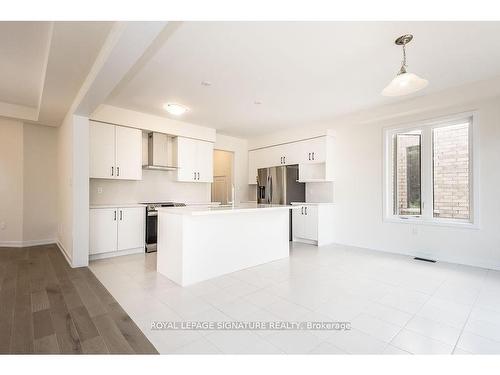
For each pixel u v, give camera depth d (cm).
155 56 259
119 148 421
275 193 569
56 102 352
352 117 461
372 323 206
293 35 224
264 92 356
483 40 235
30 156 479
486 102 344
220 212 294
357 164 480
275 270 342
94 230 385
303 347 175
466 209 372
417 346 175
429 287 280
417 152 422
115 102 394
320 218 494
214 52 252
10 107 415
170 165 518
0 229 459
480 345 176
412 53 258
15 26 214
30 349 171
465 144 373
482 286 282
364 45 241
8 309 227
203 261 304
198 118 481
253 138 646
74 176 351
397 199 446
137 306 235
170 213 306
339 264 369
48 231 494
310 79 315
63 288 275
